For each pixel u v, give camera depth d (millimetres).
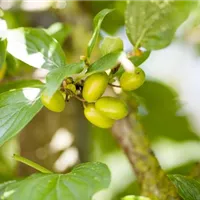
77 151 729
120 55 413
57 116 739
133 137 571
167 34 470
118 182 915
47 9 725
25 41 481
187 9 467
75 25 725
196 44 818
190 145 880
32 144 743
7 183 462
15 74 587
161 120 806
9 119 452
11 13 708
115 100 448
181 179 489
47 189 426
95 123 453
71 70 416
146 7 467
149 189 535
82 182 425
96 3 742
